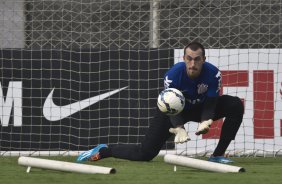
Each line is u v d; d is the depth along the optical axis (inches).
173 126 925.2
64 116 1275.8
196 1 1398.9
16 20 1393.9
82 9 1430.9
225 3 1398.9
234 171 863.7
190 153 1261.1
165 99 892.0
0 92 1270.9
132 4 1422.2
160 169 939.3
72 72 1275.8
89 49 1278.3
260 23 1396.4
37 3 1407.5
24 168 947.3
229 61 1274.6
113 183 736.3
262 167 989.8
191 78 943.0
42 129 1273.4
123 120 1272.1
